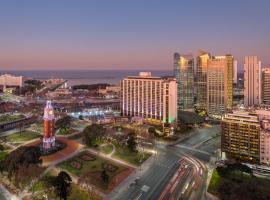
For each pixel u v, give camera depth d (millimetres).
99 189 178250
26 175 173750
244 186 167625
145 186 184125
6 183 186125
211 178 197000
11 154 196375
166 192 176250
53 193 164375
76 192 171875
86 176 195000
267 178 195750
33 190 170125
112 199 165875
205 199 167875
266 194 158125
